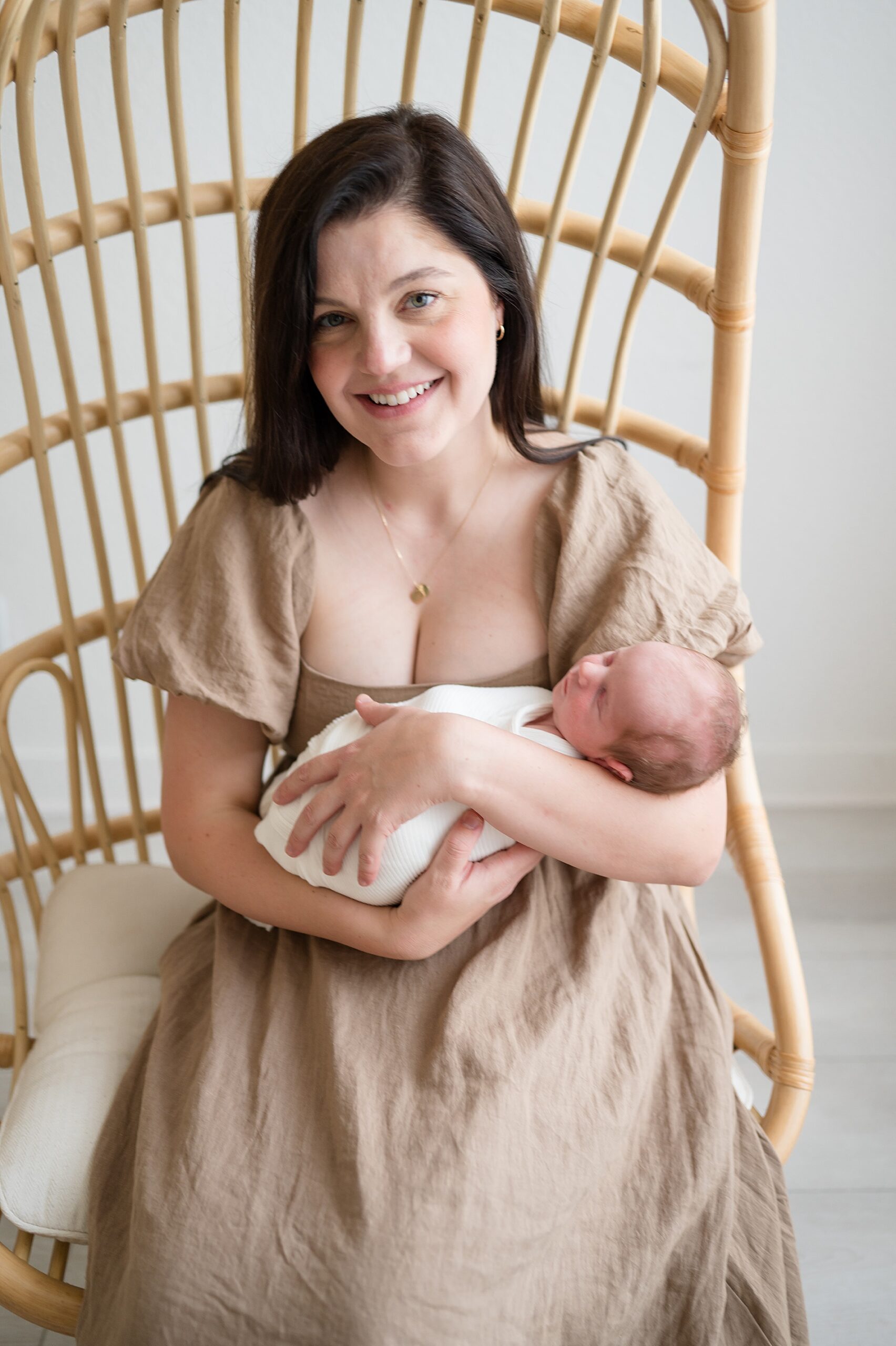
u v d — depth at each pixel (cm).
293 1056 88
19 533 178
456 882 86
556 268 163
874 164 157
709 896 185
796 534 184
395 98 149
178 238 157
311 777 91
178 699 101
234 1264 78
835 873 188
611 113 151
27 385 109
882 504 181
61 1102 93
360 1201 78
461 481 98
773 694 198
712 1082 92
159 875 121
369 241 81
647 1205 86
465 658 97
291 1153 83
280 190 85
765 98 91
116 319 162
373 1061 85
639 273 109
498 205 88
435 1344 76
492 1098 82
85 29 96
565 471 99
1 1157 91
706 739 86
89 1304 85
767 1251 89
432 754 85
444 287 84
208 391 119
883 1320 120
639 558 93
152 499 177
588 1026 89
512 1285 79
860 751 201
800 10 148
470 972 88
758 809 113
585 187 158
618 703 86
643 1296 83
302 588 97
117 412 114
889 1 147
